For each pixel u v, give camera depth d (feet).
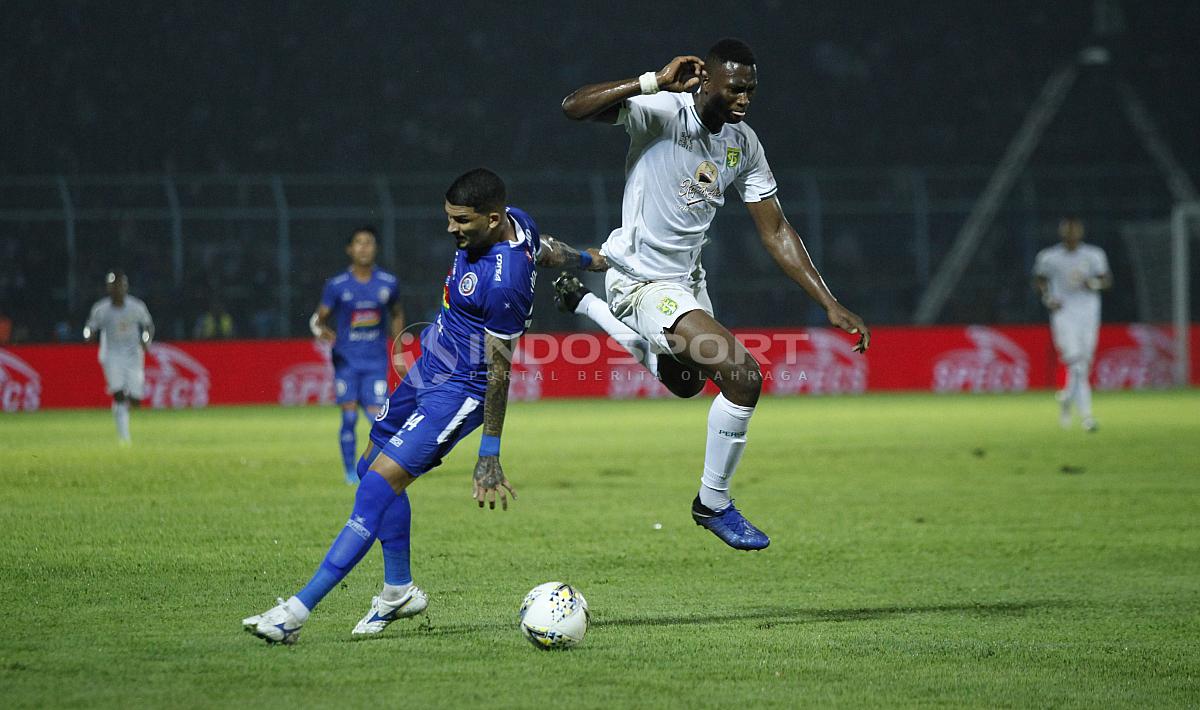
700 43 269.03
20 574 50.01
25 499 73.46
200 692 33.01
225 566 52.01
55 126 231.30
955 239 213.05
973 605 45.65
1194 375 204.13
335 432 127.65
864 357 195.62
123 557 53.98
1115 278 211.00
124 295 116.06
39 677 34.32
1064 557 56.03
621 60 266.16
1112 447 107.86
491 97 258.57
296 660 36.58
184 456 100.89
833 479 85.87
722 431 42.70
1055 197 245.65
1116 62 258.98
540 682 34.37
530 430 130.62
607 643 39.17
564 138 252.42
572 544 58.70
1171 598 47.03
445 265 203.00
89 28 237.04
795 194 206.39
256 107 244.22
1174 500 74.69
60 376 168.25
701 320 42.75
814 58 264.72
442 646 38.58
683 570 52.54
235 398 174.81
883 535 62.08
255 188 197.77
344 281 85.40
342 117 246.88
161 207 193.88
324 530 61.87
